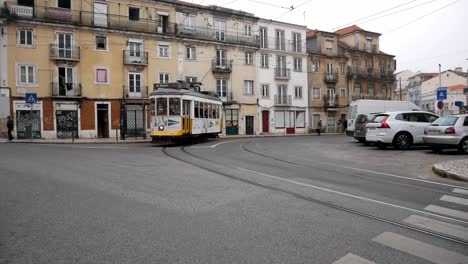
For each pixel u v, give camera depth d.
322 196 7.09
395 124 16.83
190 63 37.38
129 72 33.91
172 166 11.20
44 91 30.36
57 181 8.31
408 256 4.11
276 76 44.19
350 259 3.99
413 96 76.12
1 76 28.91
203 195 7.03
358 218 5.58
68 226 5.00
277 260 3.92
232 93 40.50
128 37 33.75
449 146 14.16
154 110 21.23
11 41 29.20
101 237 4.57
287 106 45.06
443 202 6.73
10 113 29.23
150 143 24.94
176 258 3.94
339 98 50.25
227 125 40.31
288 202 6.55
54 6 30.86
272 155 15.03
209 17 38.94
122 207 6.05
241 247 4.29
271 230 4.93
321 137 33.78
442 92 20.75
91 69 32.16
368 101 25.94
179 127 20.78
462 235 4.88
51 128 30.64
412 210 6.13
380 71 55.19
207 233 4.77
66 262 3.81
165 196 6.91
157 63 35.28
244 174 9.71
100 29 32.34
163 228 4.96
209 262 3.85
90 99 32.12
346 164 12.13
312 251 4.20
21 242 4.39
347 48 50.97
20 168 10.33
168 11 36.12
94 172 9.74
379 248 4.34
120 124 32.91
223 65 39.94
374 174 10.01
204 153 15.77
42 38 30.20
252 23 42.38
